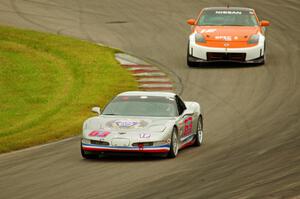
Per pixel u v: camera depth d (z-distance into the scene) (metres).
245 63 88.12
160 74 83.00
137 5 121.44
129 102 51.41
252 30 86.62
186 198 36.25
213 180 40.62
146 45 98.12
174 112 50.53
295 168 43.16
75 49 93.69
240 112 66.38
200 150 51.62
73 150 51.69
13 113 68.62
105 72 83.75
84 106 69.94
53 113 67.56
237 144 53.38
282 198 35.62
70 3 120.88
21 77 82.19
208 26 87.44
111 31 105.25
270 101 70.44
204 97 72.81
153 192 37.78
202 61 85.19
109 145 47.19
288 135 55.84
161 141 47.31
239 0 125.81
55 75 83.12
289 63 87.75
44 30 103.69
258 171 42.81
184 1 124.31
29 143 54.94
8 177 42.72
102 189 38.81
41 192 38.28
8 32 100.00
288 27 109.38
